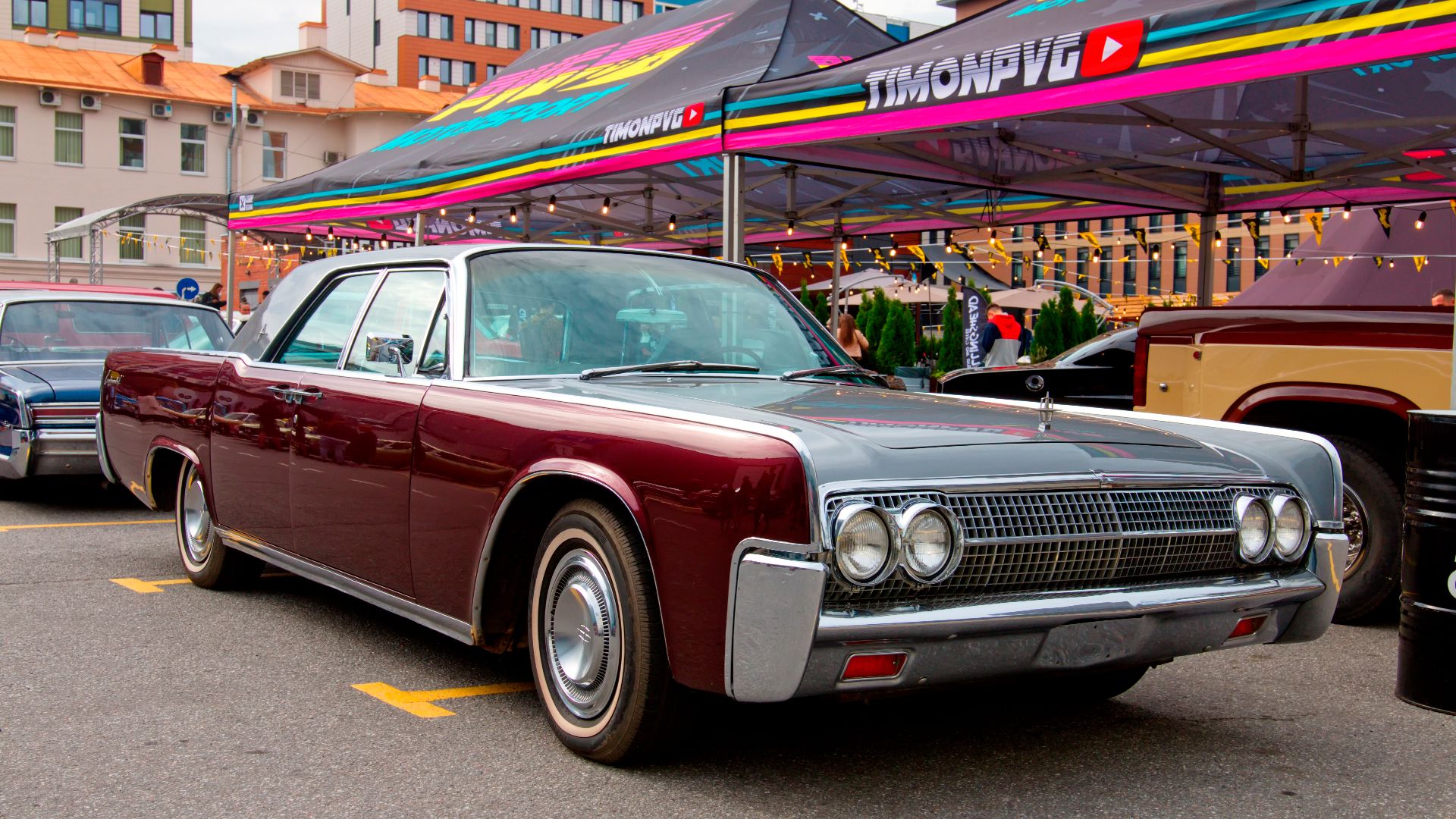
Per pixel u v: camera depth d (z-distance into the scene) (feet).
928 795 10.41
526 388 12.26
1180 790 10.71
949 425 10.77
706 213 51.65
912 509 9.20
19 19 201.87
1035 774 11.05
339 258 16.38
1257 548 11.00
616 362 13.35
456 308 13.28
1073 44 20.36
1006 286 85.20
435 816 9.80
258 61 152.66
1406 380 16.92
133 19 207.31
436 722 12.26
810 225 51.24
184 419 17.90
